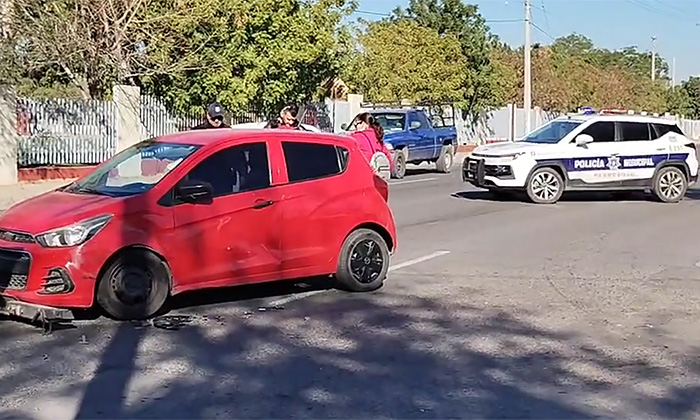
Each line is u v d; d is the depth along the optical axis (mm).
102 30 24312
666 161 19750
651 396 6211
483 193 21125
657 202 19828
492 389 6320
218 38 26062
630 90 66000
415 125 27266
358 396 6129
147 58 24734
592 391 6305
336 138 9523
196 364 6848
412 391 6254
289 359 7023
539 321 8406
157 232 8016
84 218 7734
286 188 8891
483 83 46844
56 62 24188
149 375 6547
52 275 7590
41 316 7570
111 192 8258
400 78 39219
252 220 8586
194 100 26500
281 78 27594
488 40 49156
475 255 12195
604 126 19578
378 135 13195
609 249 12898
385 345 7477
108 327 7875
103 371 6633
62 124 22656
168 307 8719
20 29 22688
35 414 5688
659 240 13875
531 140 19844
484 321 8383
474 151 19969
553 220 16219
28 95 24031
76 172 22562
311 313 8617
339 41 30625
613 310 8930
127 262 7926
